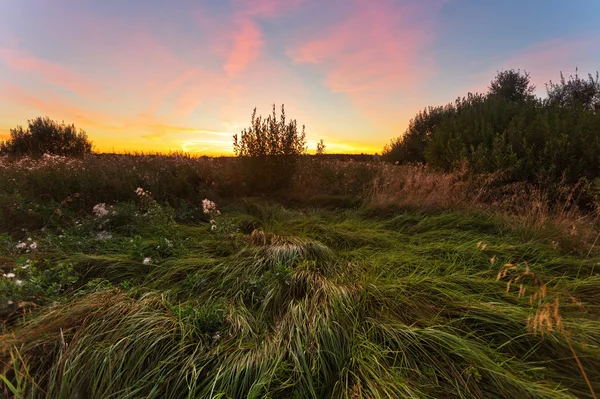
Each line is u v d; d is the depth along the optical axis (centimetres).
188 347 183
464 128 790
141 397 155
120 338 180
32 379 153
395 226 461
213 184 648
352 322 209
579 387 167
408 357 183
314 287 257
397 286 251
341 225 451
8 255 296
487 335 202
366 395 157
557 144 548
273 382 165
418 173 641
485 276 283
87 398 155
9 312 200
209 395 154
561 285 260
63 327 191
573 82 1172
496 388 160
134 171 621
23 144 1071
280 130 702
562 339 186
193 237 385
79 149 1168
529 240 362
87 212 463
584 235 357
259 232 399
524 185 535
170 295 249
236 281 274
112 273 284
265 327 213
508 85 1456
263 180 709
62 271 253
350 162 983
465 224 431
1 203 406
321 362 176
